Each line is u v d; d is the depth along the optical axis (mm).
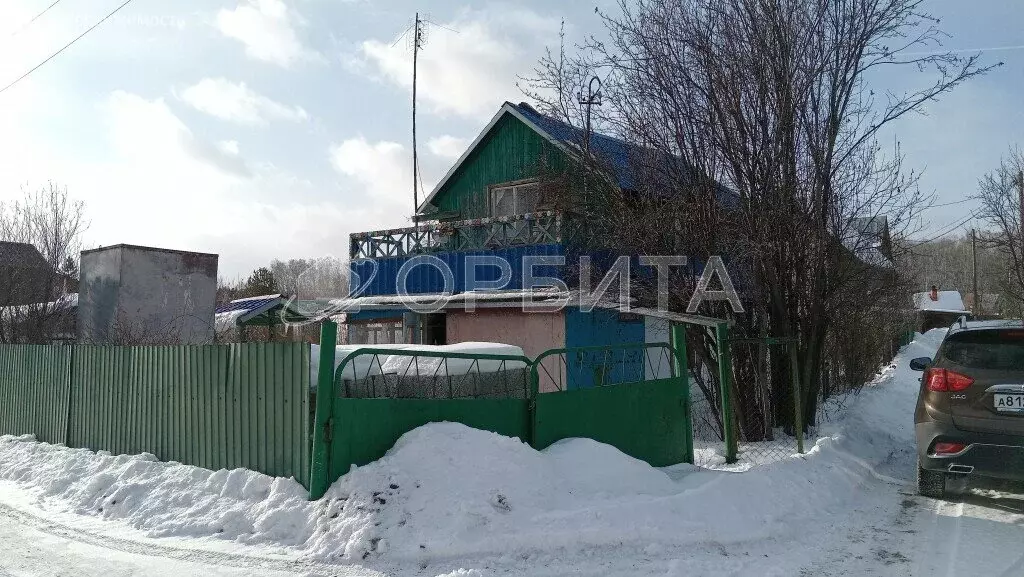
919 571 4684
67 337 17891
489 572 4547
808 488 6586
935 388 6395
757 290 8797
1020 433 5883
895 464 8508
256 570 4703
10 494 7223
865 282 9570
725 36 8648
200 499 5984
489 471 5410
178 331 16797
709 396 9414
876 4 8562
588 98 9531
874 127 9086
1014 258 24281
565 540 4953
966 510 6227
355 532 4879
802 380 9180
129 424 8016
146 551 5184
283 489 5625
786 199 8609
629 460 6305
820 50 8711
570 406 6738
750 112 8539
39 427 9727
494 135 15828
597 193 9852
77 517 6227
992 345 6285
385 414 5723
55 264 18422
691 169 8727
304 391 5867
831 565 4828
